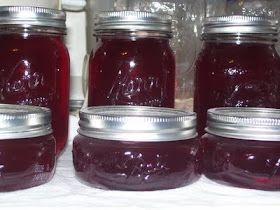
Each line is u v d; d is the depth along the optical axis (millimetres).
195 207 440
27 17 549
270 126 490
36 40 568
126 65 591
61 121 595
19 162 465
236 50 609
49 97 574
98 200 451
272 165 485
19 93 562
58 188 483
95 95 609
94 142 490
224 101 607
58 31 577
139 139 478
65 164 581
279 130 490
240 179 493
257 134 493
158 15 585
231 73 604
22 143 471
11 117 463
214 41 621
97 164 480
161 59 598
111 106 554
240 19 599
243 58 605
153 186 479
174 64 622
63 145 602
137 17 576
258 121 492
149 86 591
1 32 565
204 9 769
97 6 800
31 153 473
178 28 746
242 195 476
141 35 588
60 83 590
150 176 476
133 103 591
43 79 568
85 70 788
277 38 634
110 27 582
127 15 576
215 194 477
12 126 464
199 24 758
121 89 592
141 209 432
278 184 485
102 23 590
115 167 475
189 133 501
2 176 458
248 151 490
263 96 605
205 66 626
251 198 467
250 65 604
